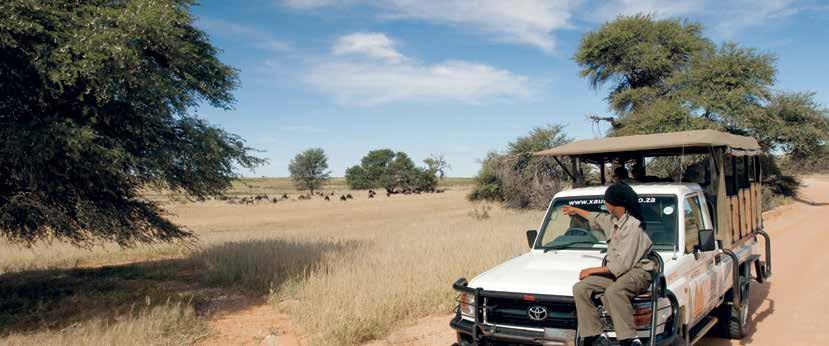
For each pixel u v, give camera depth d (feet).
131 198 37.09
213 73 38.09
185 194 39.42
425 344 23.97
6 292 36.83
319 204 195.21
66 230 33.78
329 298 29.37
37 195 31.76
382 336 25.29
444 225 80.38
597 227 19.01
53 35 27.45
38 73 27.84
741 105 94.58
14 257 51.83
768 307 29.45
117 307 31.83
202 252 51.78
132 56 28.53
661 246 19.89
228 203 204.54
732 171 26.55
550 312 16.81
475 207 111.65
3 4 26.55
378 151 380.78
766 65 96.99
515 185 106.22
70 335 24.90
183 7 36.86
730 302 24.02
